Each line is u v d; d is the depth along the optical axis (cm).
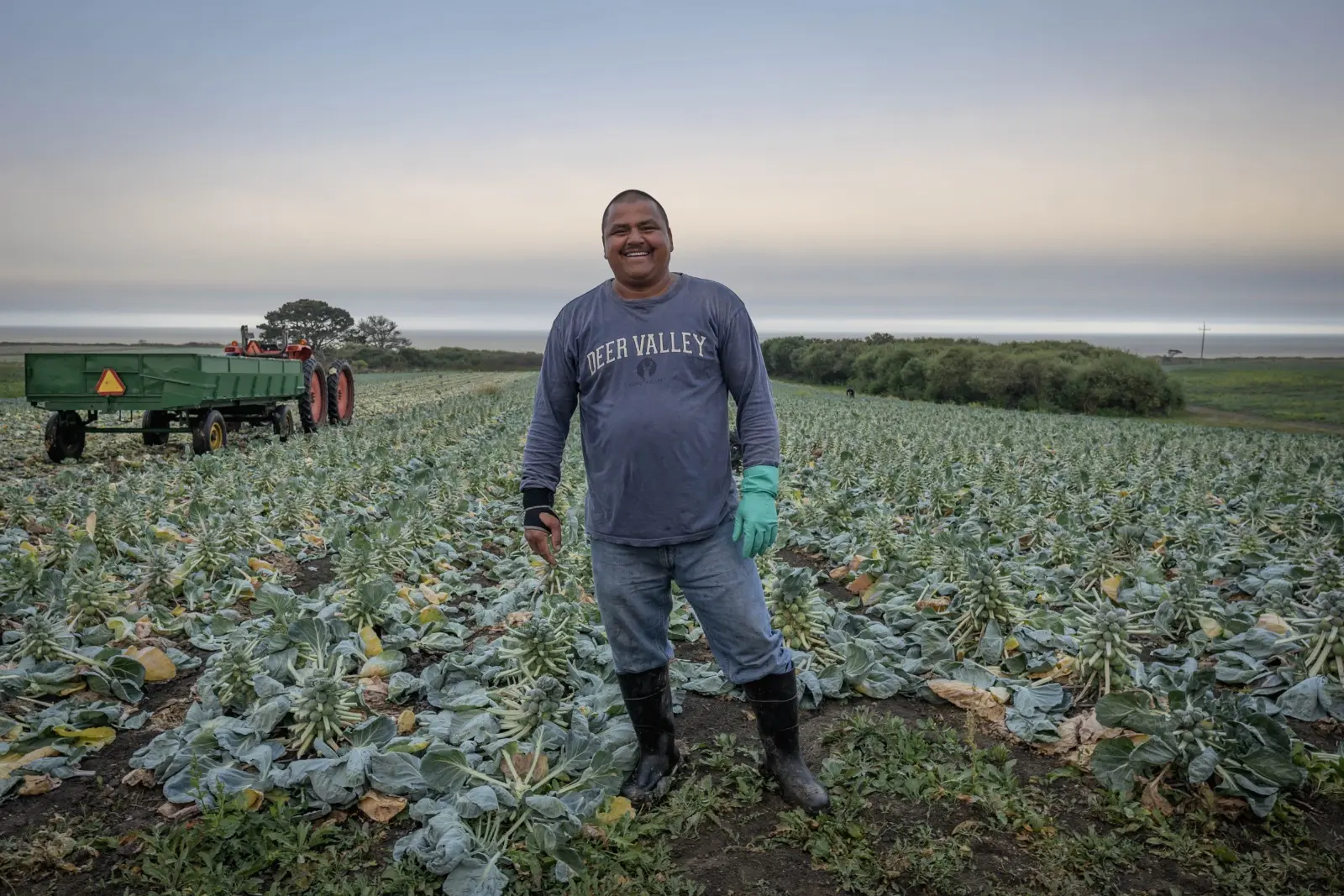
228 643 489
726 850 316
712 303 313
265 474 1063
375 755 339
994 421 2256
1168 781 342
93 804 343
